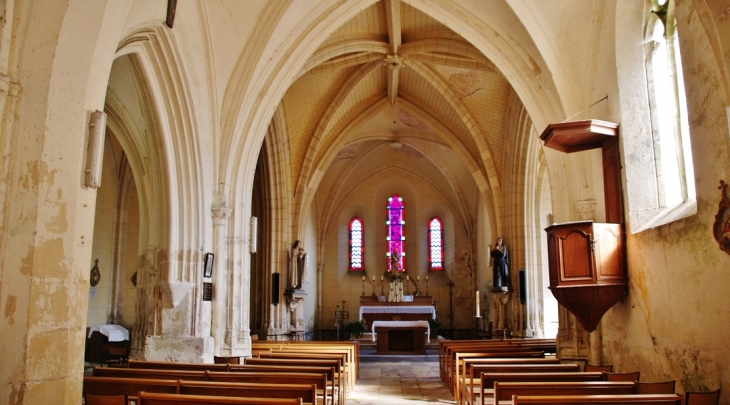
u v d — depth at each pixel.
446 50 16.88
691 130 6.82
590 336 10.34
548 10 10.73
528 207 19.73
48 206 5.81
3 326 5.52
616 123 9.35
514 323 19.97
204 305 11.73
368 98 21.59
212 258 12.06
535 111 12.11
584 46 10.70
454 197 28.84
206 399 4.95
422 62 18.36
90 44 6.30
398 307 23.19
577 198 10.92
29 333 5.54
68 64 6.10
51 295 5.78
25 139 5.79
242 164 12.80
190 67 11.24
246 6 11.84
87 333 16.47
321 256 28.92
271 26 12.23
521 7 10.79
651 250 8.09
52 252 5.82
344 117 21.66
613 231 9.06
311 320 27.03
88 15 6.25
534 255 19.58
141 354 12.59
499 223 20.70
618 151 9.35
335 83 19.38
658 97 9.06
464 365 9.40
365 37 16.89
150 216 11.75
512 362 9.20
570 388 6.15
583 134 9.38
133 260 18.44
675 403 5.37
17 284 5.59
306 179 21.38
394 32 16.25
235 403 4.92
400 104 21.80
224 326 12.43
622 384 6.17
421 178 29.75
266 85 12.84
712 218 6.39
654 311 8.02
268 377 7.06
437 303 28.89
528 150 19.06
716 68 6.23
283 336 20.23
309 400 5.93
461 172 26.59
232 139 12.46
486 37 12.29
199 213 11.73
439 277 29.33
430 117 21.86
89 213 6.32
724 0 5.80
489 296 23.97
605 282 8.84
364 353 21.61
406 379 14.66
